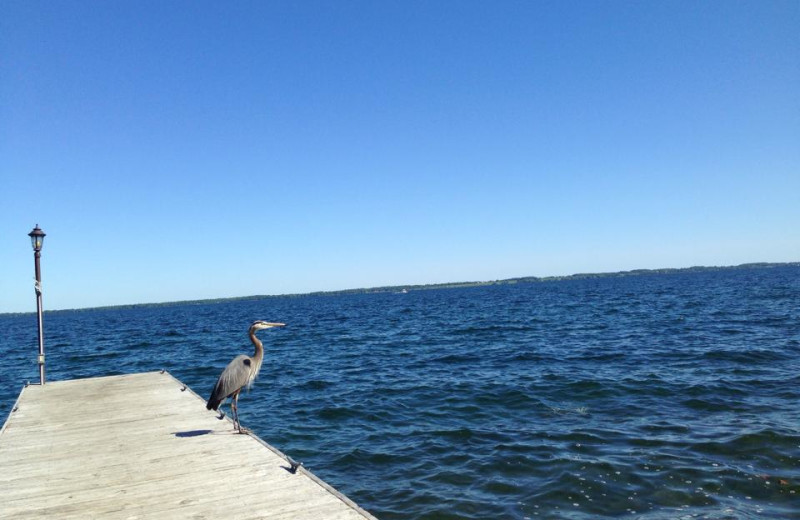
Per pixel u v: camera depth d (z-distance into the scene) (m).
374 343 28.66
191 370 21.48
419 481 8.34
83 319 116.69
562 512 6.94
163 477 5.99
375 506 7.47
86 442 7.58
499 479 8.19
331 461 9.53
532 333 28.64
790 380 13.47
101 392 11.66
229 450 6.93
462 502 7.43
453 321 41.62
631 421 10.79
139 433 7.96
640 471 8.09
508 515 6.95
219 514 4.94
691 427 10.10
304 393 15.73
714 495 7.18
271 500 5.23
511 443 9.84
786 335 21.61
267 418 12.81
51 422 8.91
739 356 17.14
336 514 4.88
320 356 24.19
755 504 6.88
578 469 8.30
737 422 10.22
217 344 33.28
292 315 69.31
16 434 8.16
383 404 13.66
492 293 126.62
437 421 11.80
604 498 7.27
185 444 7.28
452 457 9.36
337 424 12.05
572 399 12.92
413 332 33.94
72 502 5.36
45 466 6.53
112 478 6.02
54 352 33.44
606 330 27.77
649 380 14.29
